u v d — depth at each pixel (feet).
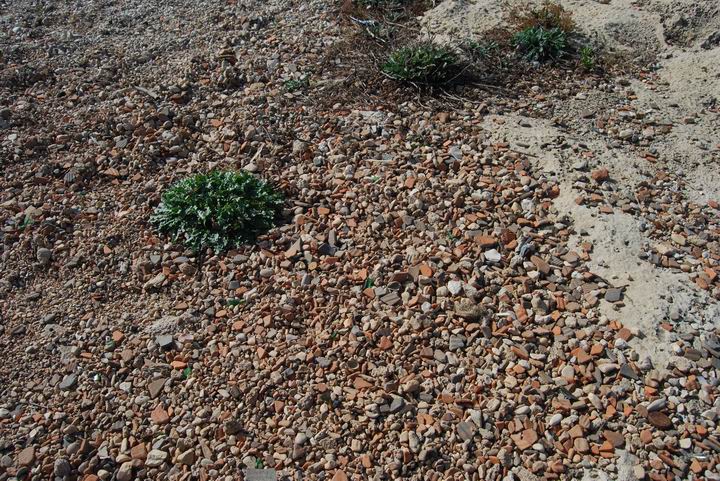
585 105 7.23
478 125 6.97
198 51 8.00
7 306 5.48
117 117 7.06
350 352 5.06
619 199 6.15
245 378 4.93
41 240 5.88
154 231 6.06
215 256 5.79
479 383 4.87
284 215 6.15
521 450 4.52
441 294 5.44
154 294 5.58
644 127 6.95
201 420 4.68
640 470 4.38
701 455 4.47
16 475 4.41
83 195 6.36
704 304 5.33
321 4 8.76
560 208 6.10
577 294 5.44
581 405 4.72
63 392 4.89
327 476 4.40
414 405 4.76
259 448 4.54
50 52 7.93
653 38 8.12
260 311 5.36
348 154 6.65
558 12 8.11
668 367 4.93
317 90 7.43
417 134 6.85
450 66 7.58
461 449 4.53
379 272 5.61
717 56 7.78
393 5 8.66
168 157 6.73
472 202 6.15
